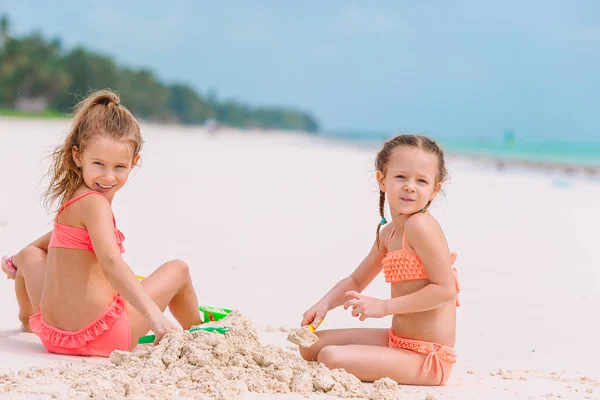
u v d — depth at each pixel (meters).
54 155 5.39
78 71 113.12
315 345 5.11
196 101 170.88
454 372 5.30
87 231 5.14
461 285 8.98
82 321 5.13
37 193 15.23
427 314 4.86
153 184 18.86
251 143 60.31
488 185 24.81
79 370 4.49
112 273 4.97
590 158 59.31
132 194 16.39
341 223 14.02
